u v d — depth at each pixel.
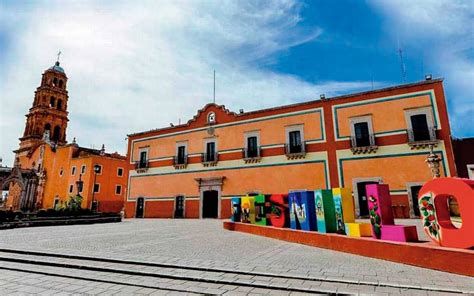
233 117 25.34
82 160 41.94
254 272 5.79
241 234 13.15
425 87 18.67
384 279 5.21
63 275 6.21
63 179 43.78
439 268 5.87
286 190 21.69
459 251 5.62
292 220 11.27
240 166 24.05
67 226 18.14
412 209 17.58
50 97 59.03
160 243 9.97
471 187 5.83
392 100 19.47
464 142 18.59
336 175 20.17
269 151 23.06
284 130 22.78
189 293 4.95
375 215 8.01
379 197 7.93
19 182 45.25
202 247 9.05
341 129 20.67
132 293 5.00
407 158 18.34
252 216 14.12
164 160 28.27
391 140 19.02
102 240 10.81
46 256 7.98
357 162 19.70
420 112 18.50
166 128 28.86
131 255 7.63
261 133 23.73
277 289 4.99
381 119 19.56
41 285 5.57
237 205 15.85
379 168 18.98
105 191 41.59
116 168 43.78
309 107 22.19
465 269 5.47
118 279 5.84
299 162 21.69
